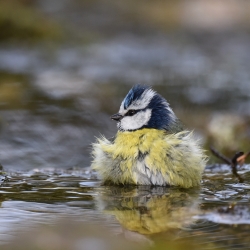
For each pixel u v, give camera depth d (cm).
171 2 3266
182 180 889
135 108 944
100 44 2419
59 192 862
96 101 1606
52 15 2734
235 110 1611
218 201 799
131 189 885
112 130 1422
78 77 1883
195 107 1628
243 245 618
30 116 1451
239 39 2673
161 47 2481
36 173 1025
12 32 2292
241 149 1318
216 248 609
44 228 677
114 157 900
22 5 2616
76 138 1358
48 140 1338
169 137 898
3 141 1308
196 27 2869
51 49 2255
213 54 2406
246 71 2105
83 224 691
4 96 1602
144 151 888
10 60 2062
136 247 609
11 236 645
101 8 3061
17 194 847
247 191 871
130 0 3269
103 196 836
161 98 951
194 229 670
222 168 1082
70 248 603
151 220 705
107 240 638
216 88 1839
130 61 2202
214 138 1380
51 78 1847
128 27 2794
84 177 986
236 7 3178
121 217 723
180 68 2122
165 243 627
